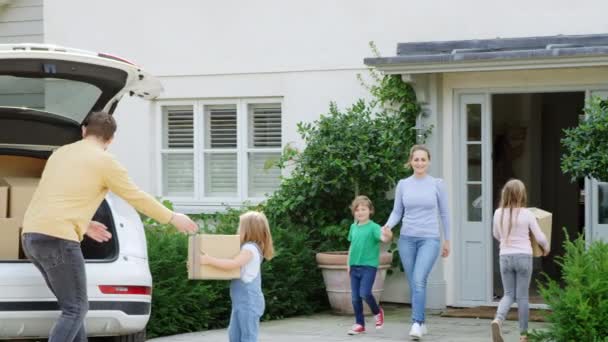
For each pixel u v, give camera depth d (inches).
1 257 299.3
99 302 280.8
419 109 471.5
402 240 393.7
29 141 311.1
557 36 452.8
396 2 488.1
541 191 604.4
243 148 515.5
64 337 263.1
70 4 549.0
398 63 448.1
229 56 518.3
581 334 319.9
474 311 457.1
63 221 263.3
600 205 447.2
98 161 269.6
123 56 538.3
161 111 532.1
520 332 361.1
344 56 496.7
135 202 271.4
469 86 466.6
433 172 468.8
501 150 570.9
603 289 320.5
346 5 496.4
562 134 599.2
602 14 457.7
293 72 506.3
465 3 477.1
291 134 506.0
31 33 572.7
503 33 471.5
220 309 426.3
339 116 474.3
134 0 536.4
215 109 525.0
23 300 275.9
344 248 476.1
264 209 483.2
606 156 343.0
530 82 456.4
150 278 298.2
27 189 309.3
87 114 320.2
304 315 461.1
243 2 515.8
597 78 446.3
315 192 470.3
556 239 605.9
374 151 467.5
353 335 397.1
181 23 526.9
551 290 337.1
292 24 506.9
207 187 524.7
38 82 299.4
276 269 448.1
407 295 482.0
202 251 288.5
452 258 471.8
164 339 387.9
